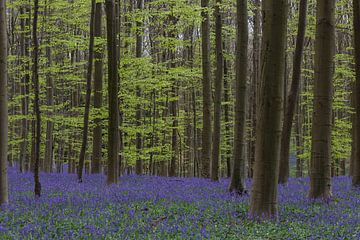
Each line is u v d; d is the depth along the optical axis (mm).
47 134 27344
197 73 21828
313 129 11930
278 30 8875
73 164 38875
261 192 8969
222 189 14805
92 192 13344
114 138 16297
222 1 18312
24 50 27797
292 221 8695
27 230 7469
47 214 9188
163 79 22188
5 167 10523
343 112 37375
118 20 21953
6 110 10578
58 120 24203
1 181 10430
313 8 25047
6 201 10508
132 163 31984
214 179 18500
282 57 8930
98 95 24031
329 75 11750
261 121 9023
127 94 22219
